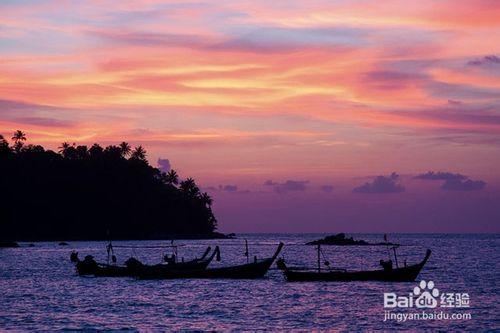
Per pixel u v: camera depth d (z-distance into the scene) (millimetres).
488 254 153750
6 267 104125
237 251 178125
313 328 46094
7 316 51219
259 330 45281
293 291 64938
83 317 50656
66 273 90812
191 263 79000
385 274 71188
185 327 46375
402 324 47531
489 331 45156
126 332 44656
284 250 190250
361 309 54031
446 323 48000
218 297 61250
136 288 68875
